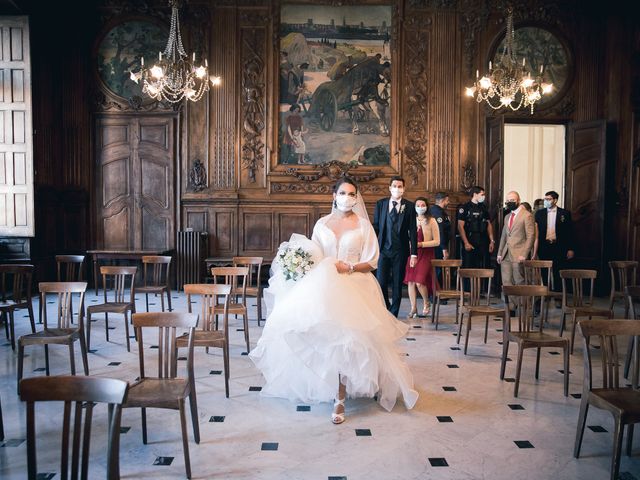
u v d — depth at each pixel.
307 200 10.72
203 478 3.18
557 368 5.52
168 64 9.96
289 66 10.75
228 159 10.80
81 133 10.73
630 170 10.38
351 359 3.98
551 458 3.49
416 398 4.27
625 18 10.39
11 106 9.59
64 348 6.03
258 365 4.57
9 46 9.57
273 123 10.75
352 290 4.16
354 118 10.80
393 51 10.76
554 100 10.85
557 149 17.36
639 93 10.23
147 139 10.82
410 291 7.98
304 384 4.35
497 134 10.43
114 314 7.99
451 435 3.83
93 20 10.69
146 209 10.84
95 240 10.84
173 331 3.65
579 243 10.66
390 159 10.82
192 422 3.80
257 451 3.54
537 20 10.80
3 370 5.20
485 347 6.29
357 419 4.11
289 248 4.25
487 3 10.77
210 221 10.77
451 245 10.77
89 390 2.25
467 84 10.82
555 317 8.06
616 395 3.35
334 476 3.22
